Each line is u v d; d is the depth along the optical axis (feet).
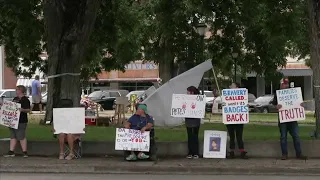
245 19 74.02
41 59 87.10
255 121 76.33
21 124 40.19
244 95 38.91
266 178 33.19
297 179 32.76
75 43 53.88
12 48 84.38
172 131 53.11
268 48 85.56
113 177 33.63
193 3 73.10
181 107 39.75
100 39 75.56
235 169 35.45
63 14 55.31
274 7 67.92
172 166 35.94
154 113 58.34
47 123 58.49
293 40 81.20
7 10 68.80
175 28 82.64
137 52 90.89
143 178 33.14
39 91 91.50
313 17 42.04
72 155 39.47
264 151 40.40
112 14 73.36
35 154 41.63
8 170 36.42
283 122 38.52
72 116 39.04
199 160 38.88
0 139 43.47
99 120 63.77
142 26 86.99
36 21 72.28
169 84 58.65
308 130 54.80
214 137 40.04
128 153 38.91
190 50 84.89
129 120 38.78
